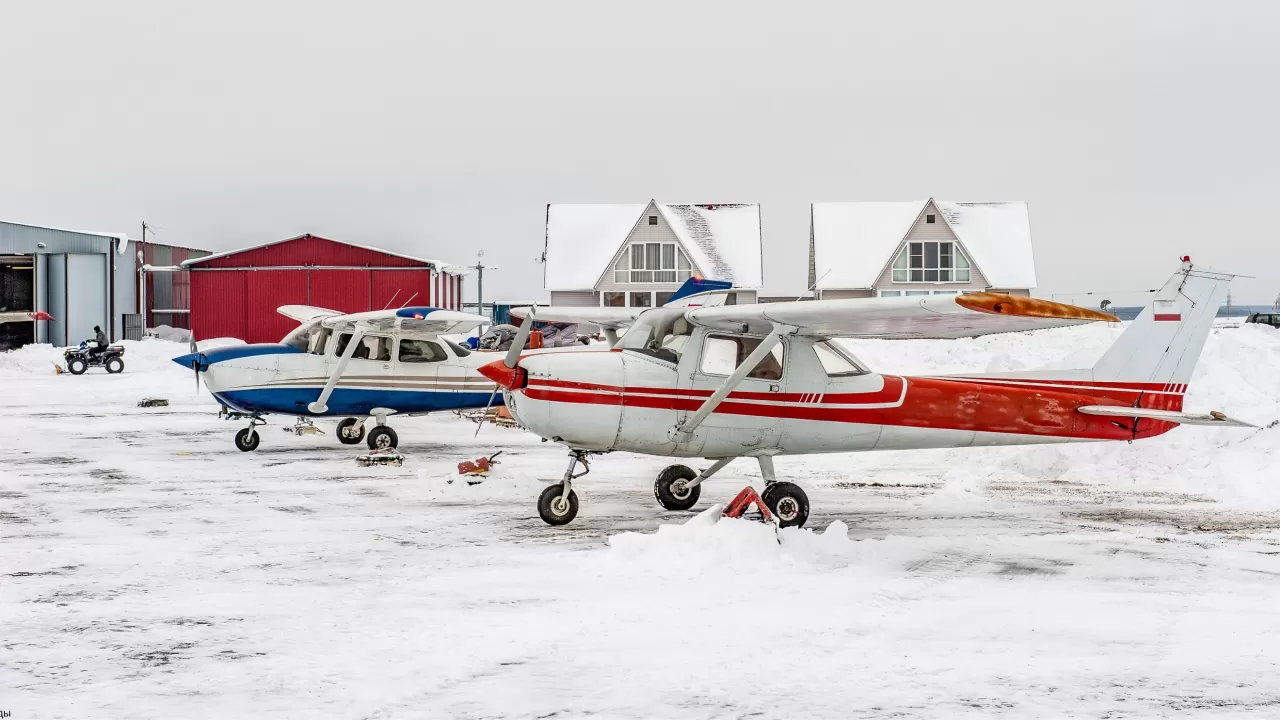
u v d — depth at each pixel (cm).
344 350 1462
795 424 912
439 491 1066
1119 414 944
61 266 4469
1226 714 421
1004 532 840
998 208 5253
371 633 535
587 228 5256
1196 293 993
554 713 420
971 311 662
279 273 4372
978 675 471
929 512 945
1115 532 838
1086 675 471
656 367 888
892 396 930
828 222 5191
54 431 1702
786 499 874
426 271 4384
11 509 944
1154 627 554
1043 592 632
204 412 2061
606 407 872
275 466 1280
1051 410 970
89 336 4509
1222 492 1035
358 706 425
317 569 693
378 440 1475
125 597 612
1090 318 673
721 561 698
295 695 439
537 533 838
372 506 973
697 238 5200
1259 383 1499
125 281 4703
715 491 1081
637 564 699
